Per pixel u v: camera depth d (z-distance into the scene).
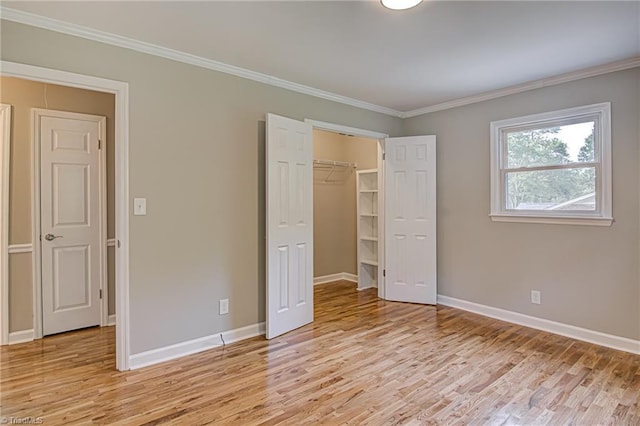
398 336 3.36
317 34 2.55
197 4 2.16
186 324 2.97
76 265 3.55
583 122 3.29
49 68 2.36
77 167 3.55
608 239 3.11
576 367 2.72
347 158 5.71
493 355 2.93
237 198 3.26
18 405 2.21
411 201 4.45
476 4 2.15
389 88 3.72
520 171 3.71
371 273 5.32
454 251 4.25
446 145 4.29
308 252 3.74
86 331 3.54
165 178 2.84
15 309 3.22
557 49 2.77
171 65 2.86
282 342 3.22
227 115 3.18
